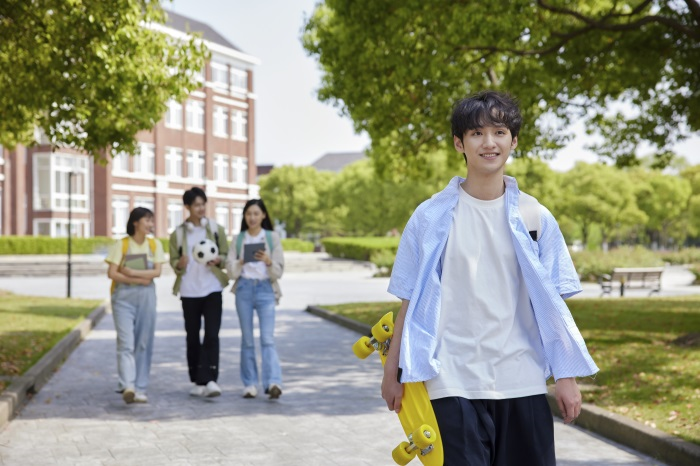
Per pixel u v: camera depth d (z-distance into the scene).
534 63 15.35
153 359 11.41
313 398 8.38
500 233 2.95
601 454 6.02
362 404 8.04
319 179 84.88
